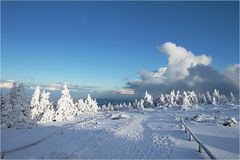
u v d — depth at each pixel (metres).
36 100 67.19
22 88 41.06
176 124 32.41
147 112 100.31
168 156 12.79
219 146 14.89
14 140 24.03
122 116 63.34
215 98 139.75
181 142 16.92
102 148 16.12
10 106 39.03
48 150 16.88
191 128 25.92
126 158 12.82
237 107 94.81
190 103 131.50
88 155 13.88
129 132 25.39
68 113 68.62
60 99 68.62
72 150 15.96
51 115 65.25
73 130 31.09
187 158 12.11
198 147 14.52
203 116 41.12
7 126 37.78
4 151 16.05
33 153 15.83
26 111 40.44
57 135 26.62
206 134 20.53
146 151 14.46
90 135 24.28
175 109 108.31
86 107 106.88
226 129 24.16
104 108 175.00
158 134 22.27
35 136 26.78
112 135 23.03
